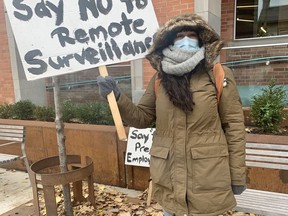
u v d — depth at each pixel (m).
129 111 1.91
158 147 1.81
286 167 2.49
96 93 6.07
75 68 2.10
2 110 5.50
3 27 6.39
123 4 2.20
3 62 6.59
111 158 3.71
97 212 3.05
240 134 1.72
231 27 5.98
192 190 1.71
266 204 2.32
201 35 1.74
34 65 2.02
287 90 4.23
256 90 4.55
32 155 4.46
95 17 2.14
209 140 1.71
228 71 1.75
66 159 2.86
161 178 1.78
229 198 1.73
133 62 5.07
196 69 1.73
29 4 2.01
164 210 1.93
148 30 2.26
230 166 1.75
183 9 4.57
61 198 3.39
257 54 4.57
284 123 3.62
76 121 4.62
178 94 1.68
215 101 1.72
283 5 5.81
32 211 3.24
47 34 2.05
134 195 3.47
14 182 4.17
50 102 6.81
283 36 5.72
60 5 2.07
